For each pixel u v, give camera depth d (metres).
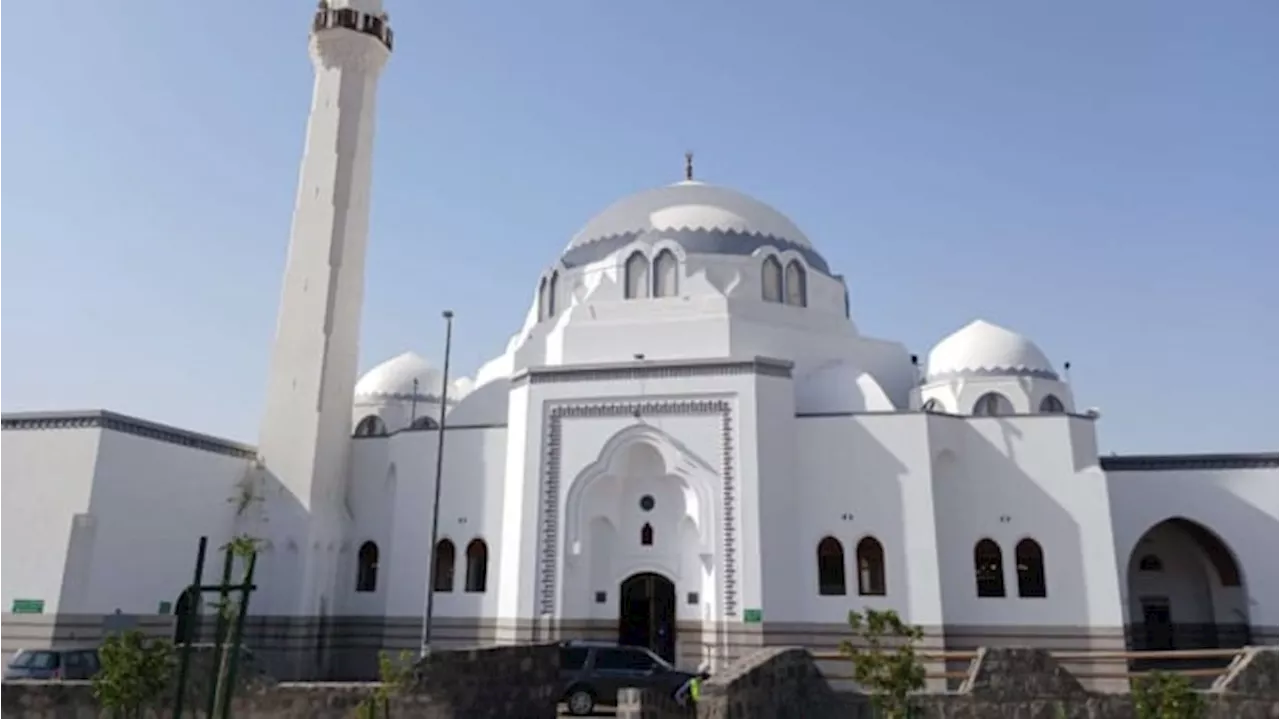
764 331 32.19
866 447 28.08
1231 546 30.83
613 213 38.41
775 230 37.16
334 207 32.81
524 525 28.19
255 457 30.97
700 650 27.28
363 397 42.41
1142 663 32.50
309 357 31.42
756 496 26.92
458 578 29.70
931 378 35.19
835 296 37.00
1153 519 31.44
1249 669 18.47
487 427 30.81
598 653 21.42
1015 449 28.67
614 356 31.75
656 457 28.94
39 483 24.97
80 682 16.36
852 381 31.48
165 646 14.69
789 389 28.53
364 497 32.09
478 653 16.31
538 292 38.47
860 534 27.48
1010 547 27.95
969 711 17.73
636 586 28.77
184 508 27.81
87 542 24.25
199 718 15.92
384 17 35.69
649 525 28.83
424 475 31.22
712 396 28.06
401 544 30.88
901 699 15.19
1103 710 17.84
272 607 29.31
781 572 26.73
